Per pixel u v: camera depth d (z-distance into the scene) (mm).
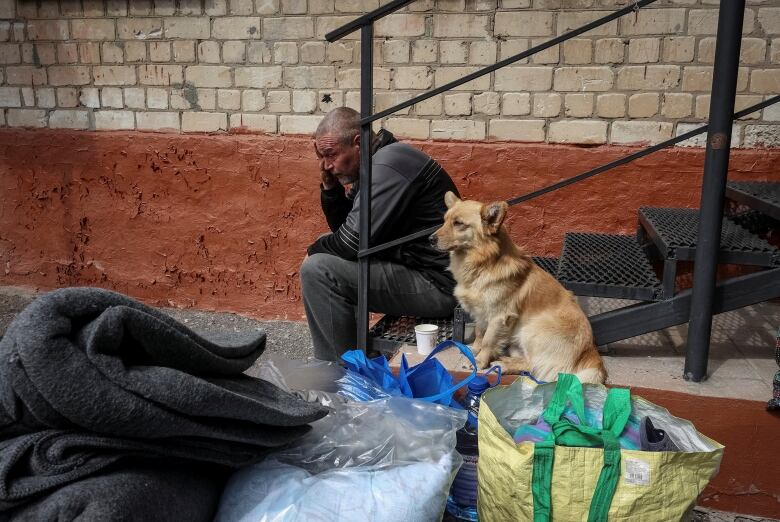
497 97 4492
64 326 1478
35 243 5738
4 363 1453
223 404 1628
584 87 4332
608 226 4402
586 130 4379
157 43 5141
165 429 1553
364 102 3082
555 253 4512
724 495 2814
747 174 4129
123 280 5602
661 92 4215
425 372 2650
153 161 5281
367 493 1826
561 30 4305
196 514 1695
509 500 1993
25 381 1439
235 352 1926
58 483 1441
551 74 4371
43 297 1521
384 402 2277
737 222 3648
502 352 3188
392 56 4637
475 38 4465
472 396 2535
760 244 2957
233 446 1785
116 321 1493
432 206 3496
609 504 1900
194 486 1729
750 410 2709
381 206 3361
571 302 3070
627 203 4344
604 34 4234
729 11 2496
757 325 3578
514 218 4539
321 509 1774
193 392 1554
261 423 1804
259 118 5062
